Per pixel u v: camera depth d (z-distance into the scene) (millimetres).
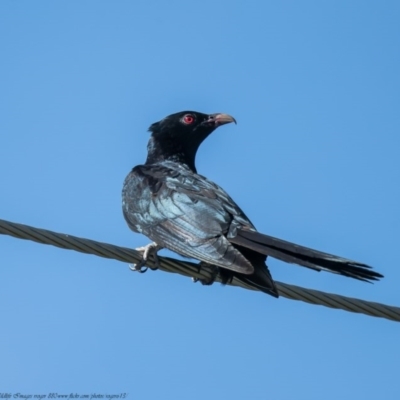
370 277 12359
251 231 13578
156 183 15336
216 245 13523
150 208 14961
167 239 14172
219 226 13906
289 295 13375
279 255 12961
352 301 13477
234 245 13578
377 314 13570
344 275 12469
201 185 15016
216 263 13266
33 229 12695
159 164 16969
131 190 15594
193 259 14195
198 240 13805
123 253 13438
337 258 12539
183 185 15039
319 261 12648
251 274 12953
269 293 12828
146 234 14859
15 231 12555
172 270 13812
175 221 14430
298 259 12812
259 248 13188
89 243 13031
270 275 13062
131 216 15273
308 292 13438
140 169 16047
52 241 12828
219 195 14734
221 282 13695
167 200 14828
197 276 13953
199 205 14453
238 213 14391
